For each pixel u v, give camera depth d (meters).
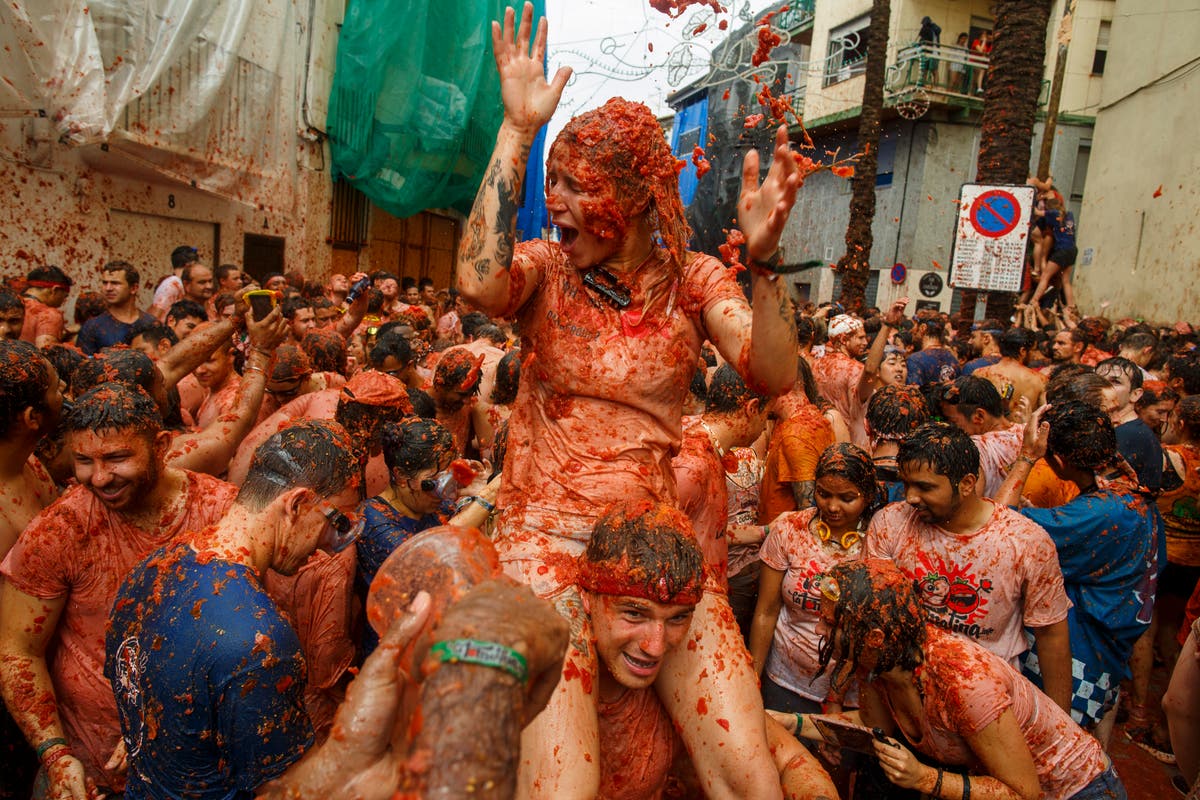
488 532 2.57
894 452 4.55
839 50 22.39
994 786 2.46
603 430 2.20
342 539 2.33
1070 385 5.07
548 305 2.21
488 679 0.86
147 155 10.26
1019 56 10.65
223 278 8.48
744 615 4.44
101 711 2.53
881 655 2.52
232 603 2.00
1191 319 16.80
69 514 2.46
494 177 2.09
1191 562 5.33
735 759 2.02
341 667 3.03
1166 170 18.27
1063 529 3.53
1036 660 3.51
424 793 0.81
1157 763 4.66
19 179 8.85
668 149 2.13
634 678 1.97
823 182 25.08
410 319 9.08
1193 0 17.73
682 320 2.22
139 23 8.96
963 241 9.53
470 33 15.02
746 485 4.66
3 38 7.42
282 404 4.80
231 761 1.98
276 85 12.82
